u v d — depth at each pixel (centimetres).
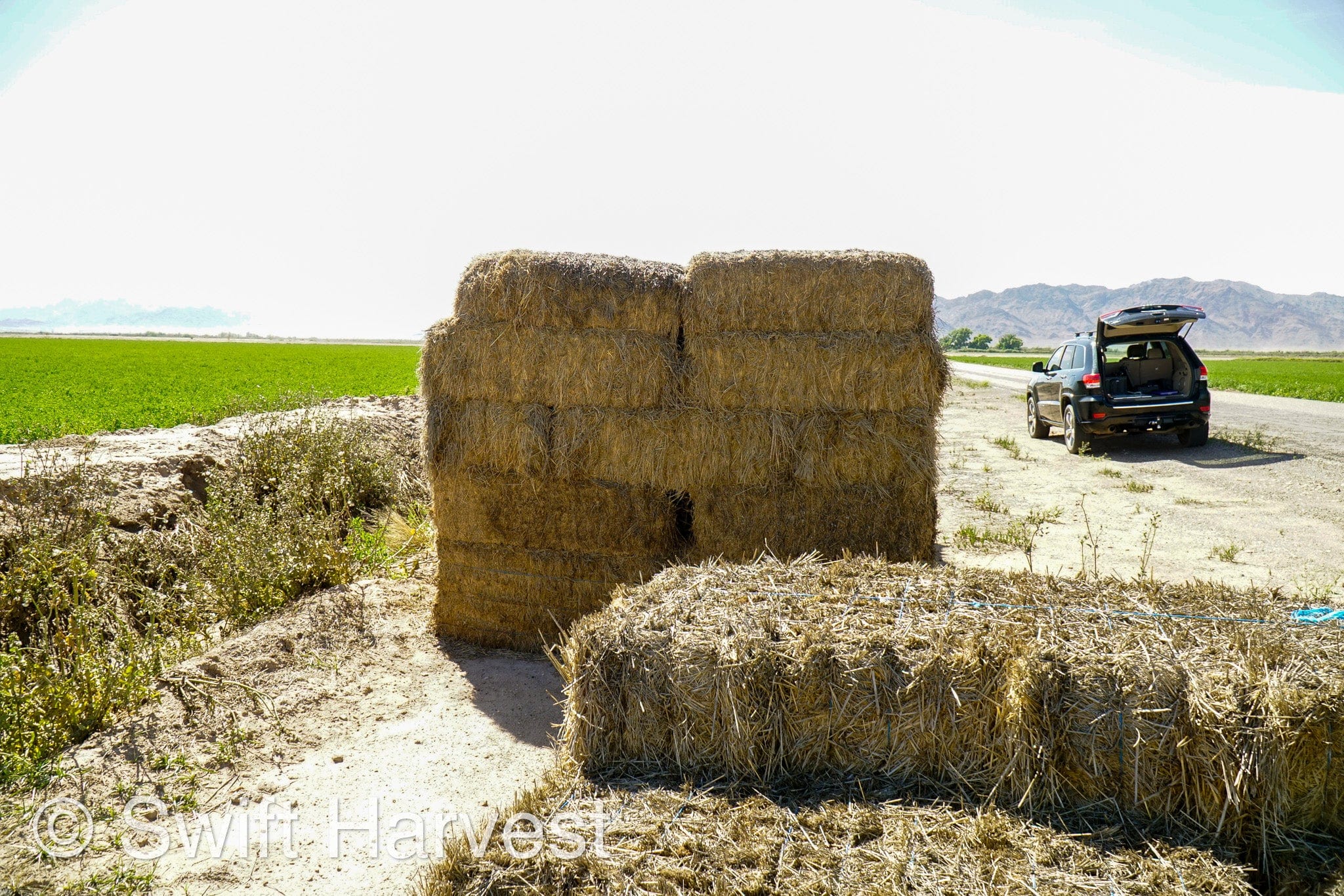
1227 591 366
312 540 631
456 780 381
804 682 304
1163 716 275
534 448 538
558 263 537
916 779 298
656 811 285
